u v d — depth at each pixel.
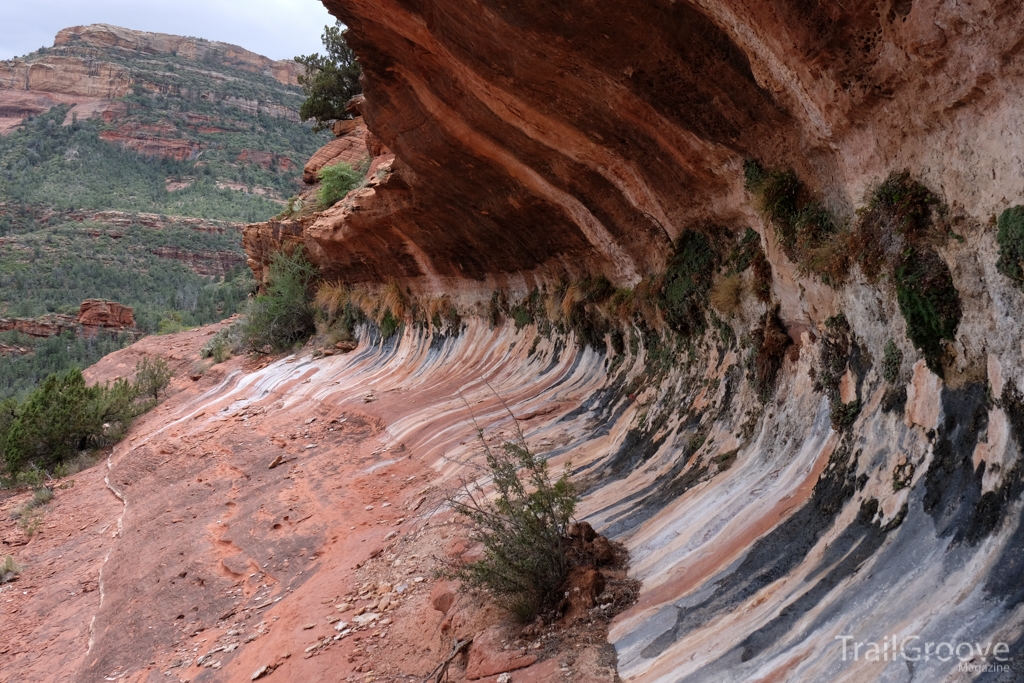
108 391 24.06
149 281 116.38
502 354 14.16
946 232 3.87
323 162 32.22
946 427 3.75
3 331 86.38
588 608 4.67
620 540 5.51
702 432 6.48
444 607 5.75
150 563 10.50
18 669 9.15
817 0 4.01
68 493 17.53
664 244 8.05
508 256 12.98
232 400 21.45
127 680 7.40
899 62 3.85
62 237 122.06
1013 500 3.02
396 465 11.12
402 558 7.38
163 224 135.38
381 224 15.95
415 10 7.29
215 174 171.88
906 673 2.74
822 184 5.19
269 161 185.50
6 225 129.12
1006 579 2.79
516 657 4.40
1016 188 3.33
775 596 3.81
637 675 3.73
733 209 6.44
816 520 4.22
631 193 7.60
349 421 14.90
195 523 11.48
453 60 7.61
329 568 8.19
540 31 6.00
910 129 4.07
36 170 158.62
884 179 4.44
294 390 19.92
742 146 5.68
